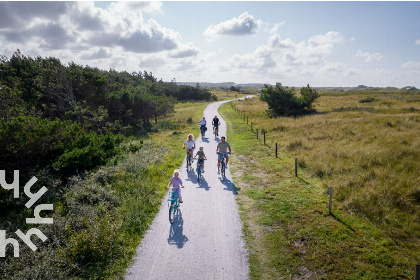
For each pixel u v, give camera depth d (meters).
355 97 58.47
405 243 7.38
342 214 8.93
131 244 7.50
